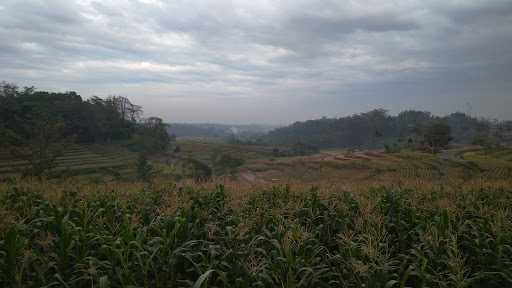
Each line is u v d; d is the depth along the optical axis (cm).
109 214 748
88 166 5953
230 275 524
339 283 524
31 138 3938
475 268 600
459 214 774
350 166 6475
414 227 765
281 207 836
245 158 10200
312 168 6675
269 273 495
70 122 8206
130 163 6856
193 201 894
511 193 1282
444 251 588
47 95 8819
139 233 549
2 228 566
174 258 521
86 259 507
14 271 468
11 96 7575
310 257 557
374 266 477
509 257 594
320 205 844
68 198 916
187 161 8094
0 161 5081
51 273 523
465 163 6031
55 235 596
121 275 475
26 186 1081
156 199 963
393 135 17675
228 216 791
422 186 1359
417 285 534
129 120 11869
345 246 567
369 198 923
